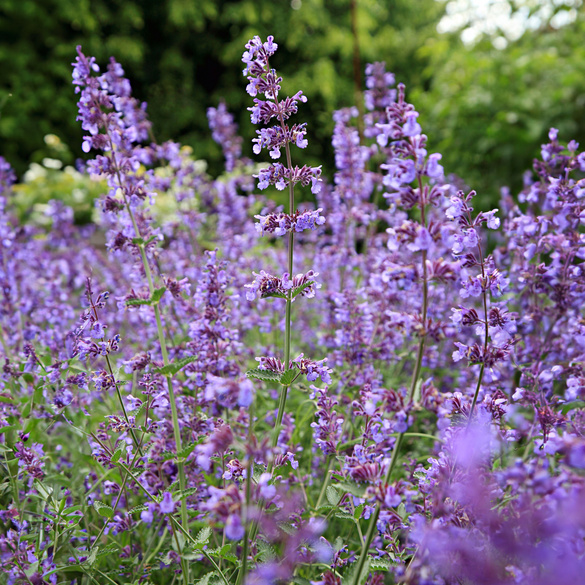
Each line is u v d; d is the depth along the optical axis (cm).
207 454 177
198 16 1791
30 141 1719
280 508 231
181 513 252
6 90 1680
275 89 254
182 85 1867
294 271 557
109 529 277
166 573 304
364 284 491
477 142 781
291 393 393
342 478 246
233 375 330
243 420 291
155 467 291
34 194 1159
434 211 465
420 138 194
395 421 192
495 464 264
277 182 258
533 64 790
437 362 413
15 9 1681
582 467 159
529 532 168
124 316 495
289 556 218
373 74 537
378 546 268
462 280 237
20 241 565
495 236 538
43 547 266
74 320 475
